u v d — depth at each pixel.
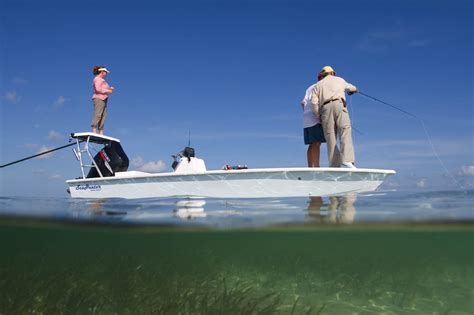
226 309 4.45
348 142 7.60
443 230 6.10
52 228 6.43
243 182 7.08
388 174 7.61
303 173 6.98
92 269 8.75
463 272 13.70
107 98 9.55
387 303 5.56
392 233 6.76
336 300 5.68
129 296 5.05
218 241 8.73
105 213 5.26
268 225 5.44
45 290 5.52
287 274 9.20
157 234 6.90
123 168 8.75
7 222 6.02
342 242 9.16
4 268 8.93
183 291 5.71
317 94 7.88
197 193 7.38
